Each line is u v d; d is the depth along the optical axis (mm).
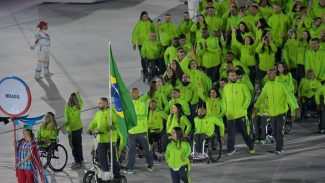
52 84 51500
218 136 38188
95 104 47094
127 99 32188
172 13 70312
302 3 54031
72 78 52750
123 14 71312
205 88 41438
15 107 30672
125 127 32344
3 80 30500
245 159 37594
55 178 35500
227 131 40406
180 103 37750
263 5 51156
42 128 36562
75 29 66375
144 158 38250
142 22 51625
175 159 31516
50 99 48438
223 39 52281
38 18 70875
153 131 37625
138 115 35406
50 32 65625
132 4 75500
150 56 49969
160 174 35812
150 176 35562
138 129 35500
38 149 35344
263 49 44781
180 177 31734
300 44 45688
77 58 57656
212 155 38125
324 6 50594
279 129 37781
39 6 76000
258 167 36281
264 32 44719
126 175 35812
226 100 37719
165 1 76438
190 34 50500
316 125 42469
